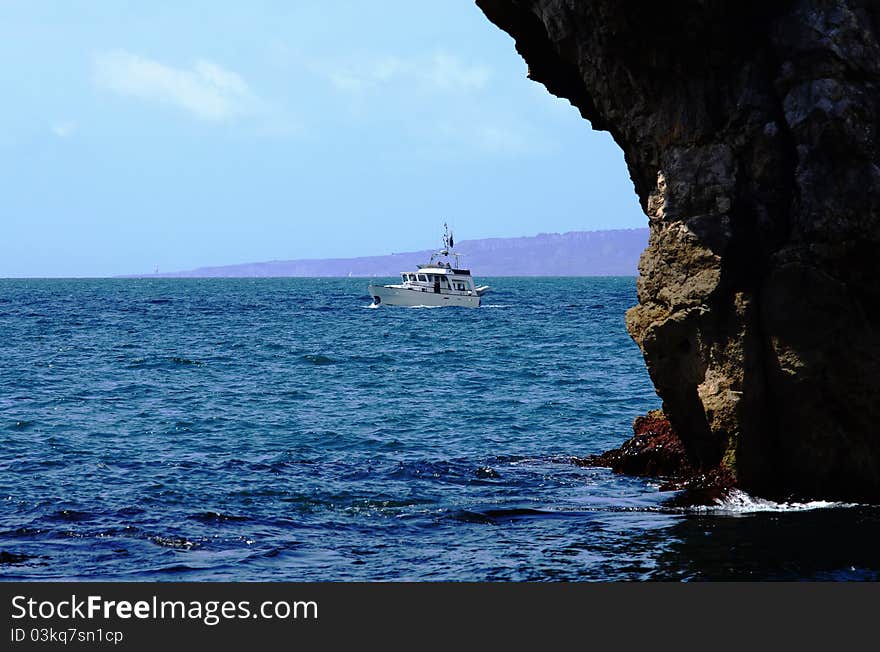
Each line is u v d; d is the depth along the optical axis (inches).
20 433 2332.7
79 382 3435.0
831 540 1384.1
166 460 2022.6
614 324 6993.1
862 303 1563.7
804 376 1549.0
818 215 1534.2
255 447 2201.0
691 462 1803.6
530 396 3090.6
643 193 1845.5
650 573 1249.4
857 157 1529.3
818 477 1604.3
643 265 1695.4
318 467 1971.0
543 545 1386.6
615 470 1941.4
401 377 3668.8
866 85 1535.4
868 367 1545.3
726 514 1545.3
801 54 1546.5
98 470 1902.1
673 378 1673.2
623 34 1589.6
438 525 1512.1
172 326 6683.1
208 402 2974.9
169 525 1477.6
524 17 1930.4
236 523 1504.7
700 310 1587.1
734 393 1581.0
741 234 1576.0
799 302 1544.0
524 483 1834.4
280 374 3789.4
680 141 1624.0
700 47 1576.0
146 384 3410.4
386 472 1926.7
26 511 1544.0
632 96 1690.5
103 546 1360.7
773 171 1568.7
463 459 2071.9
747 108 1572.3
